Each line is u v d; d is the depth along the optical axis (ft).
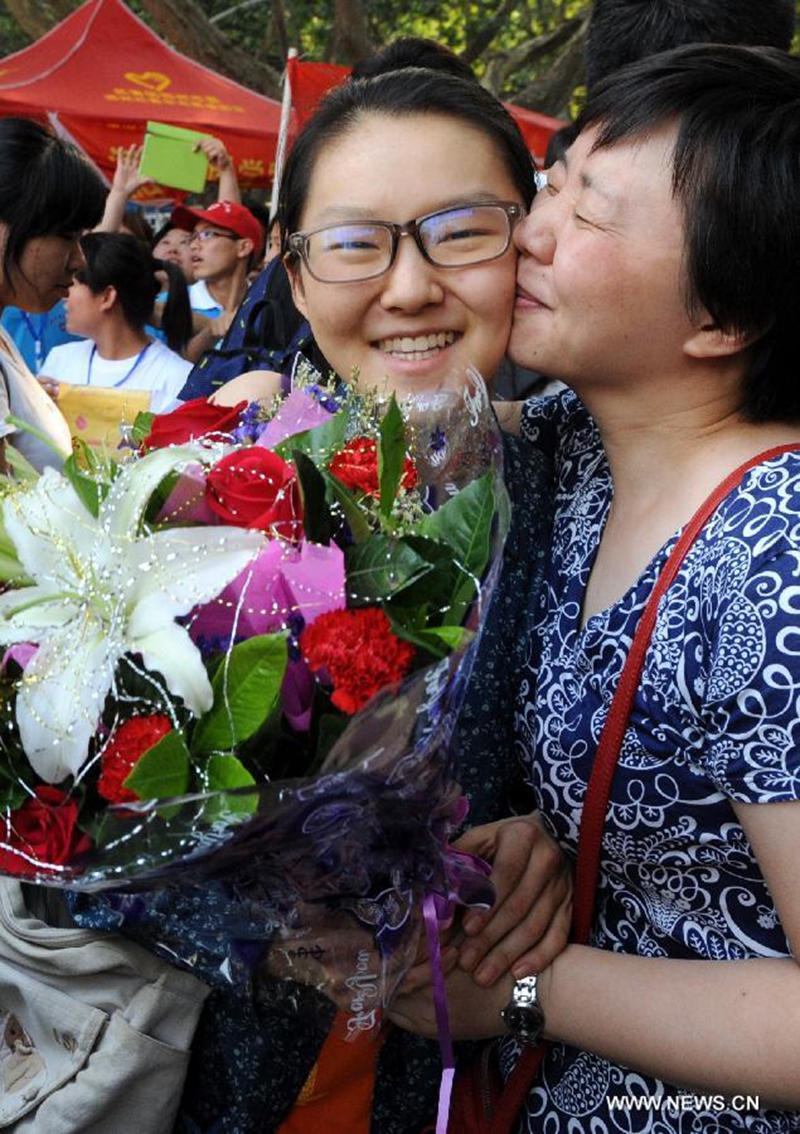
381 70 5.81
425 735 3.39
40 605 3.39
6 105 22.47
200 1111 4.55
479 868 4.05
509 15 35.58
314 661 3.27
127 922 4.12
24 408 6.95
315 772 3.34
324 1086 4.38
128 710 3.34
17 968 4.39
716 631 3.69
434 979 3.84
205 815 3.17
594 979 4.03
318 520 3.49
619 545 4.23
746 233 3.78
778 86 3.86
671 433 4.11
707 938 3.98
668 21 6.15
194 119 22.93
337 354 4.70
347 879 3.68
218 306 18.99
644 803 3.94
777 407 4.05
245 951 3.95
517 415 5.27
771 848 3.60
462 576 3.55
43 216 7.95
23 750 3.49
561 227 4.20
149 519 3.52
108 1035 4.23
